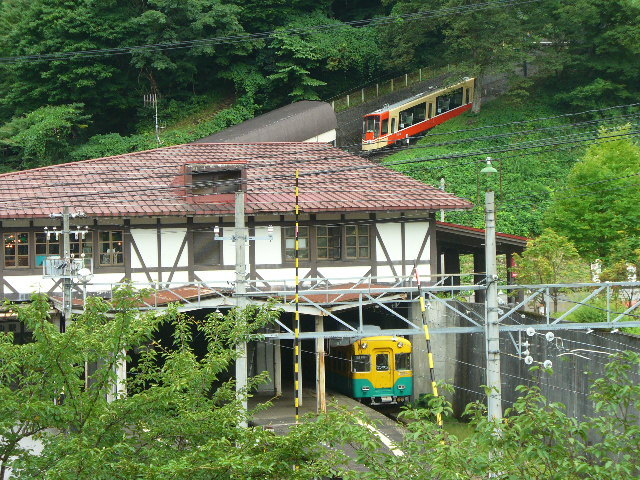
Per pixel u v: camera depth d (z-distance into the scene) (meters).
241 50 61.25
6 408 13.11
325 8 67.00
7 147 56.56
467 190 48.97
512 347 28.47
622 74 57.03
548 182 49.66
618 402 12.41
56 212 28.78
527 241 32.53
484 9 53.91
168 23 58.53
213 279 30.77
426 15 58.12
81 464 12.30
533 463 12.24
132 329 14.34
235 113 60.50
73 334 13.62
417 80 64.75
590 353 24.52
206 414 13.97
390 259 32.00
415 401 31.89
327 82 64.50
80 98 58.16
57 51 57.47
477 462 12.13
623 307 28.89
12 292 29.19
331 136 52.41
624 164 37.03
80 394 13.90
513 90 58.97
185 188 30.50
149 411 13.84
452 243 36.44
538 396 12.62
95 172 33.12
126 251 30.05
